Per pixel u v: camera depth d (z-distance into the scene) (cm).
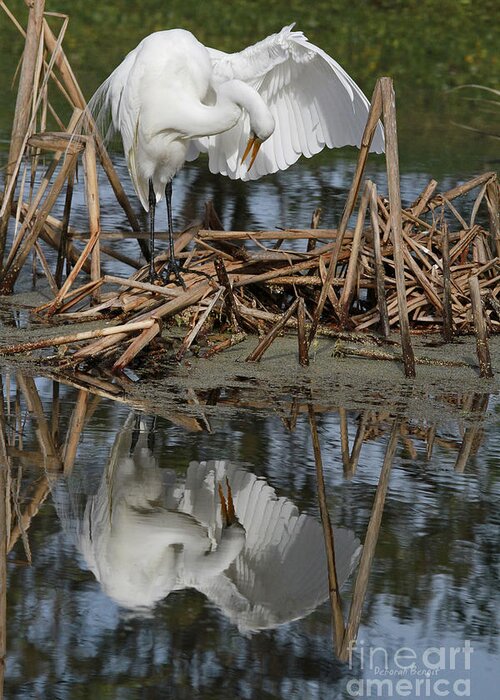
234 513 793
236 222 1538
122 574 710
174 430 927
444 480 851
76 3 3194
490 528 774
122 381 1032
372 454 893
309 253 1197
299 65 1123
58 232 1306
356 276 1184
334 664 633
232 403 989
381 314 1141
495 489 837
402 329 1052
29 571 708
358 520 784
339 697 606
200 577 712
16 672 619
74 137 1195
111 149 1925
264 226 1516
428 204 1297
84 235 1274
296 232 1209
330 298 1167
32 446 888
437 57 2856
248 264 1188
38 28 1202
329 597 699
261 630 660
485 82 2633
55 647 639
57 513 782
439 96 2472
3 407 962
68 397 991
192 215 1585
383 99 1009
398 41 2980
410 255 1190
